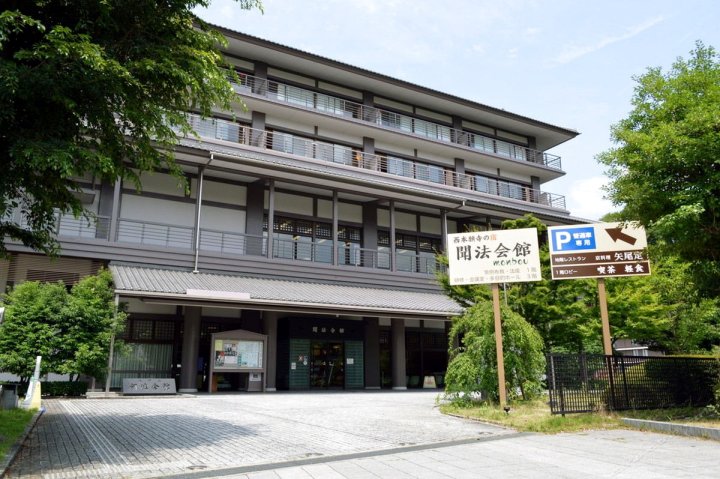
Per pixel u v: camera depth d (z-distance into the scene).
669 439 9.47
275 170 23.77
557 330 18.27
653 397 12.57
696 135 10.47
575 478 6.41
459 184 33.78
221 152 22.31
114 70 7.19
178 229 23.59
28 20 6.59
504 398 12.72
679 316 20.52
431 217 31.48
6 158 7.41
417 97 32.94
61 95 7.12
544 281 17.73
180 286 18.83
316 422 11.60
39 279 19.50
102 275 18.23
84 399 16.41
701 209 10.07
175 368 21.05
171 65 8.14
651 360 12.85
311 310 21.53
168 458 7.56
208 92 9.28
